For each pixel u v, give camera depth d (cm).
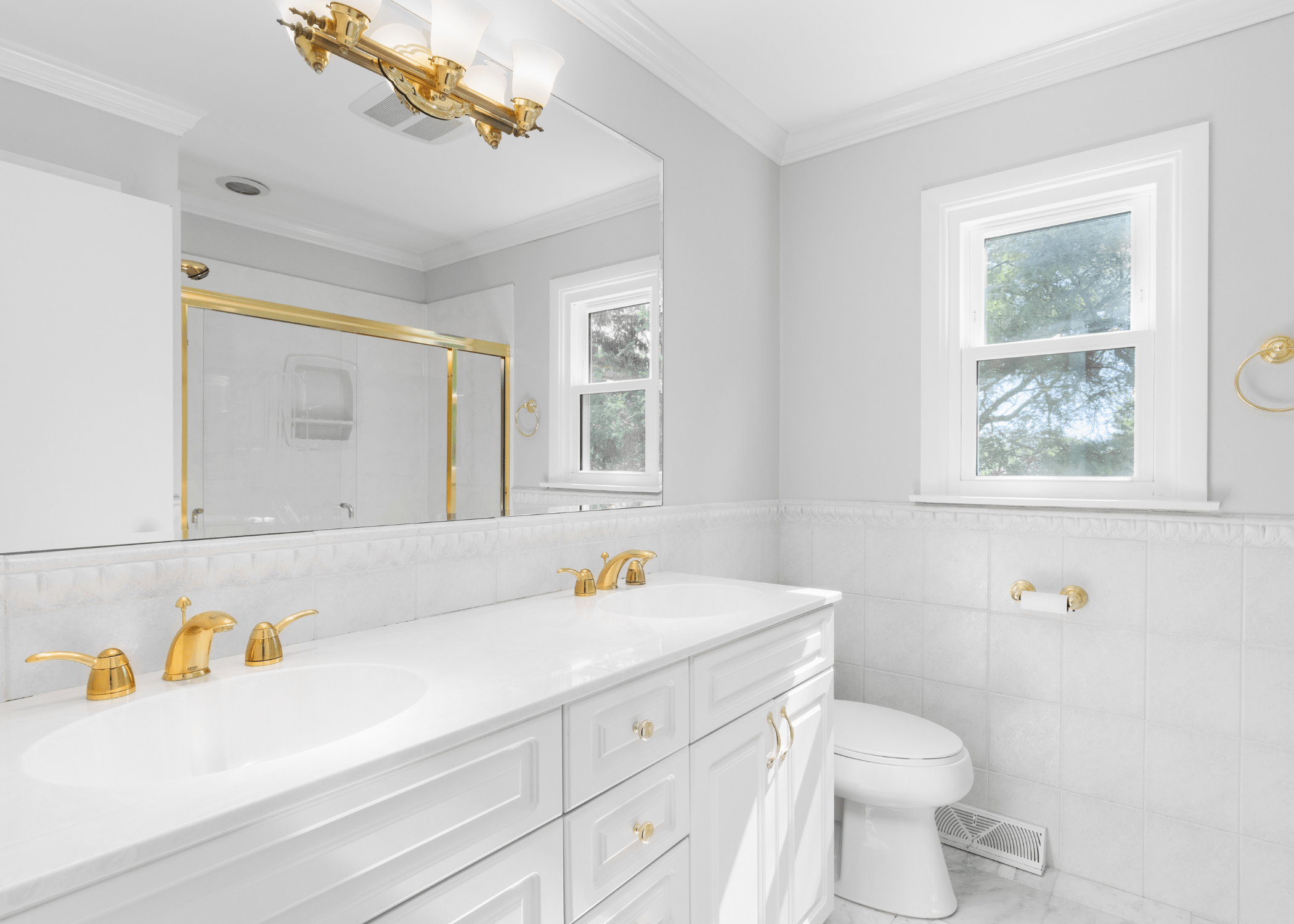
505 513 167
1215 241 185
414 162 149
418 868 83
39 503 100
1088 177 205
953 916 190
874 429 243
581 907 105
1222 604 184
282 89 128
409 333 148
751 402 249
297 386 130
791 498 262
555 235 179
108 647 106
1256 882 180
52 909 56
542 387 176
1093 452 208
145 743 94
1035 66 210
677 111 215
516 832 95
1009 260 224
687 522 219
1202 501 185
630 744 115
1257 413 180
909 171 237
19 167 98
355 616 137
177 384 114
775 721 155
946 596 228
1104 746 202
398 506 146
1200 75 188
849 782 187
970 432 229
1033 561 212
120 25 108
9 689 96
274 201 127
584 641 127
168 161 113
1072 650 206
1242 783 182
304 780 71
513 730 95
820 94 232
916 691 234
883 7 188
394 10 143
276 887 70
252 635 112
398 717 89
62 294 102
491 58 162
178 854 63
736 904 143
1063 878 206
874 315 243
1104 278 208
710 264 229
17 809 65
